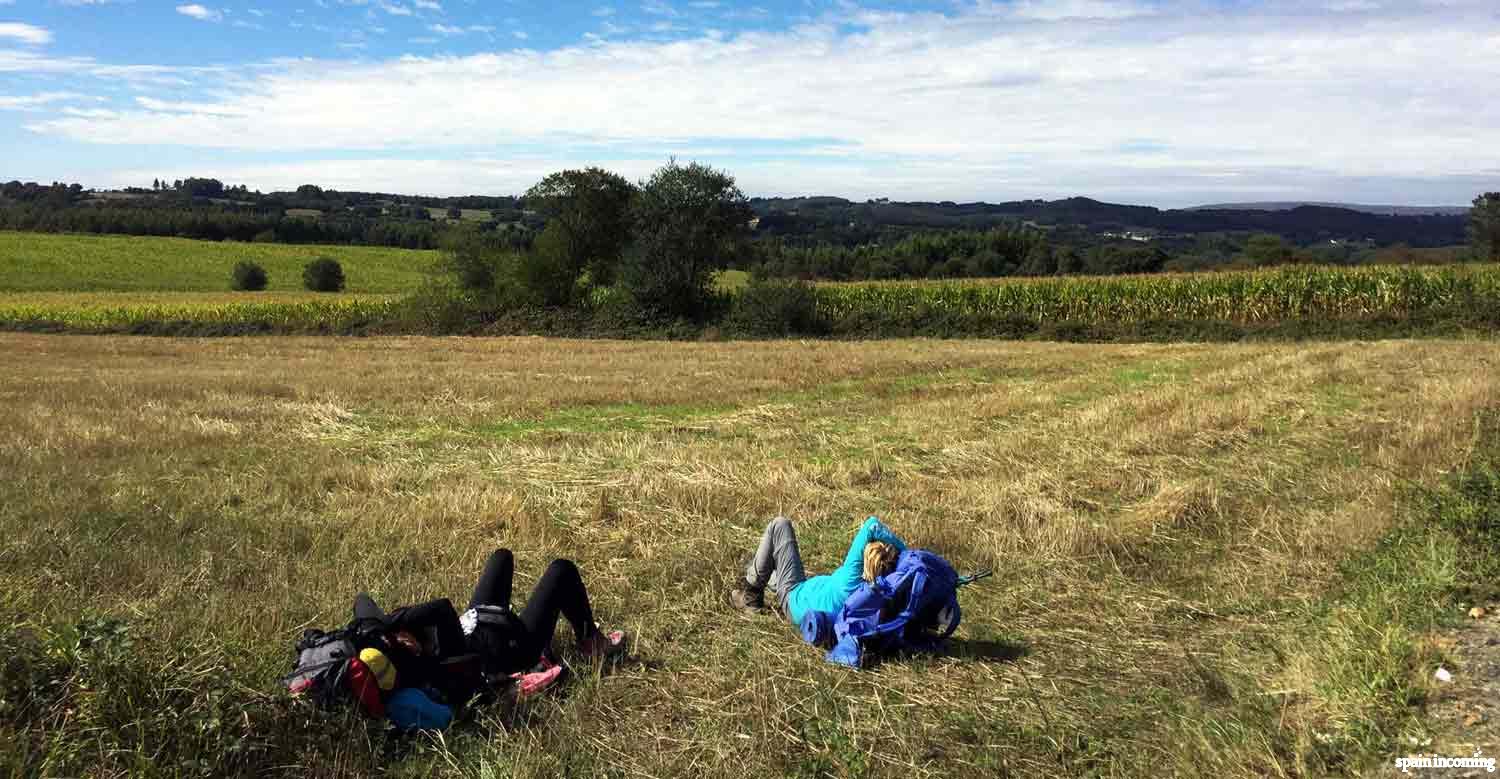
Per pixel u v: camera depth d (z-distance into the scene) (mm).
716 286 48250
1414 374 17766
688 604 6055
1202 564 7031
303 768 3777
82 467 10141
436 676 4273
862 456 11164
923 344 32250
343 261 100438
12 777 3414
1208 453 10945
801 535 7816
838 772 4012
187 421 13648
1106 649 5457
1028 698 4781
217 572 6328
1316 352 23078
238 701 3908
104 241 105688
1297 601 6098
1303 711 4418
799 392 17891
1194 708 4633
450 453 11711
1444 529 6902
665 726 4422
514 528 7797
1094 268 75812
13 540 6828
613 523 8133
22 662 3904
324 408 15156
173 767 3564
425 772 3844
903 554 5410
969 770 4055
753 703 4617
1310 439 11461
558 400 16594
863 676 5008
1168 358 24078
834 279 82500
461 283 47375
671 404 16547
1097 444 11633
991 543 7434
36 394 17094
